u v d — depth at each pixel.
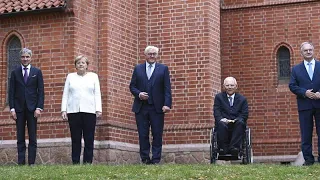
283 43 31.34
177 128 28.00
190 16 28.48
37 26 26.70
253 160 31.05
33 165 20.38
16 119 22.08
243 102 21.64
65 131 25.66
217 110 21.55
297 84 20.38
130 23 28.48
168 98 21.73
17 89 22.08
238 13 32.22
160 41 28.84
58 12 26.25
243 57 32.00
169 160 27.94
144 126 21.72
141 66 22.14
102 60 26.81
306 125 20.09
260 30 31.77
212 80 28.17
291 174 17.17
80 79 21.80
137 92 21.77
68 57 26.09
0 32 27.33
